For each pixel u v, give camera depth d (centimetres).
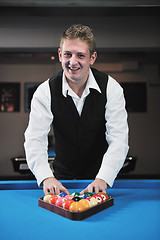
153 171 566
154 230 80
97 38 419
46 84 152
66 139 164
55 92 148
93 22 417
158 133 562
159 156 564
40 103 147
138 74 557
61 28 414
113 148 136
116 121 146
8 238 74
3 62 538
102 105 150
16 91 553
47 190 117
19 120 554
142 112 561
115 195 124
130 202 112
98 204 98
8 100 552
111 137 143
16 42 412
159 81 555
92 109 152
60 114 153
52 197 102
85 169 173
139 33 419
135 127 563
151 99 562
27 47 414
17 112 554
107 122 149
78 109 153
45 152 141
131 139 566
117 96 150
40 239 73
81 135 160
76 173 174
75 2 329
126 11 352
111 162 131
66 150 168
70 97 149
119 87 154
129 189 136
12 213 97
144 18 417
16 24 412
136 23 418
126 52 451
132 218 91
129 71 545
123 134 142
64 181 139
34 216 94
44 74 556
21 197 120
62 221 88
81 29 123
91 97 149
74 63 121
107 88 150
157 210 100
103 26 418
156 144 564
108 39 419
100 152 169
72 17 412
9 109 552
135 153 566
